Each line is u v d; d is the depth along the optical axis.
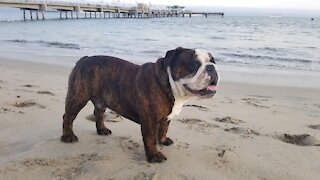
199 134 1.32
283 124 1.53
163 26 12.61
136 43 5.74
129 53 4.38
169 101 1.03
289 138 1.37
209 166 1.03
